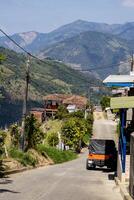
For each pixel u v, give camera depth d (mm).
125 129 28203
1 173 26359
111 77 26484
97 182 26000
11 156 34000
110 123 142625
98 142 38844
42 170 34188
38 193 19328
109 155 38062
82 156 76000
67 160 55844
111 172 36625
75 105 165250
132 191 17312
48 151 49281
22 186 21625
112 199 18781
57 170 35250
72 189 21609
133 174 17109
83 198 18594
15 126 41031
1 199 16938
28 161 35531
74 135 83250
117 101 23203
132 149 17781
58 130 103438
